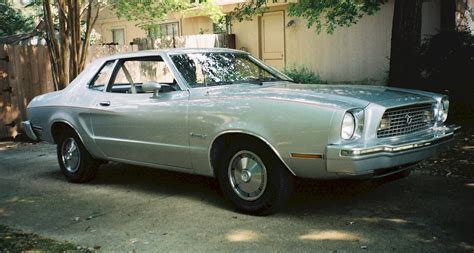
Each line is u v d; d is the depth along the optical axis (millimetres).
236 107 5020
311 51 15562
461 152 7520
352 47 14672
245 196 5148
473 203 5305
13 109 10562
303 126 4590
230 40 16969
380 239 4410
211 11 13812
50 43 10383
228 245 4410
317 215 5105
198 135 5316
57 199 6090
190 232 4770
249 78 6121
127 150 6117
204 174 5496
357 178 4688
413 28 10617
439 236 4430
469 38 10203
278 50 16344
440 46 10211
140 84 6348
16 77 10562
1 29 20562
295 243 4395
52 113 6895
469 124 9555
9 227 5062
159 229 4887
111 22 20484
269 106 4805
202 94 5449
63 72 10422
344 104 4570
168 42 14609
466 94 10070
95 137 6426
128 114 5957
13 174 7512
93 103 6379
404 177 5848
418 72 10477
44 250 4367
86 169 6715
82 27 18344
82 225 5094
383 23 13922
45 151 9289
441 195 5613
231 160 5168
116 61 6461
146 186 6555
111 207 5684
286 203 5230
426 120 5297
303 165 4672
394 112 4832
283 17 15977
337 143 4484
